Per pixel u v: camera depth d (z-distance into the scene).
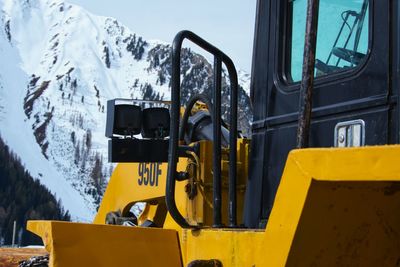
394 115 2.64
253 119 3.38
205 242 3.11
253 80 3.43
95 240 3.28
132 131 3.84
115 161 3.78
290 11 3.28
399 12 2.68
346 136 2.82
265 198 3.21
